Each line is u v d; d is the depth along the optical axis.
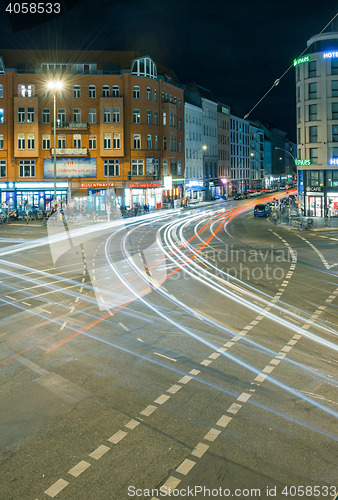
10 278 20.25
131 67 64.56
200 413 8.17
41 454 6.99
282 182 171.38
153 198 68.06
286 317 14.30
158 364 10.44
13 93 60.47
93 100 63.12
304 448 7.08
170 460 6.79
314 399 8.72
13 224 48.28
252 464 6.69
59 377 9.75
